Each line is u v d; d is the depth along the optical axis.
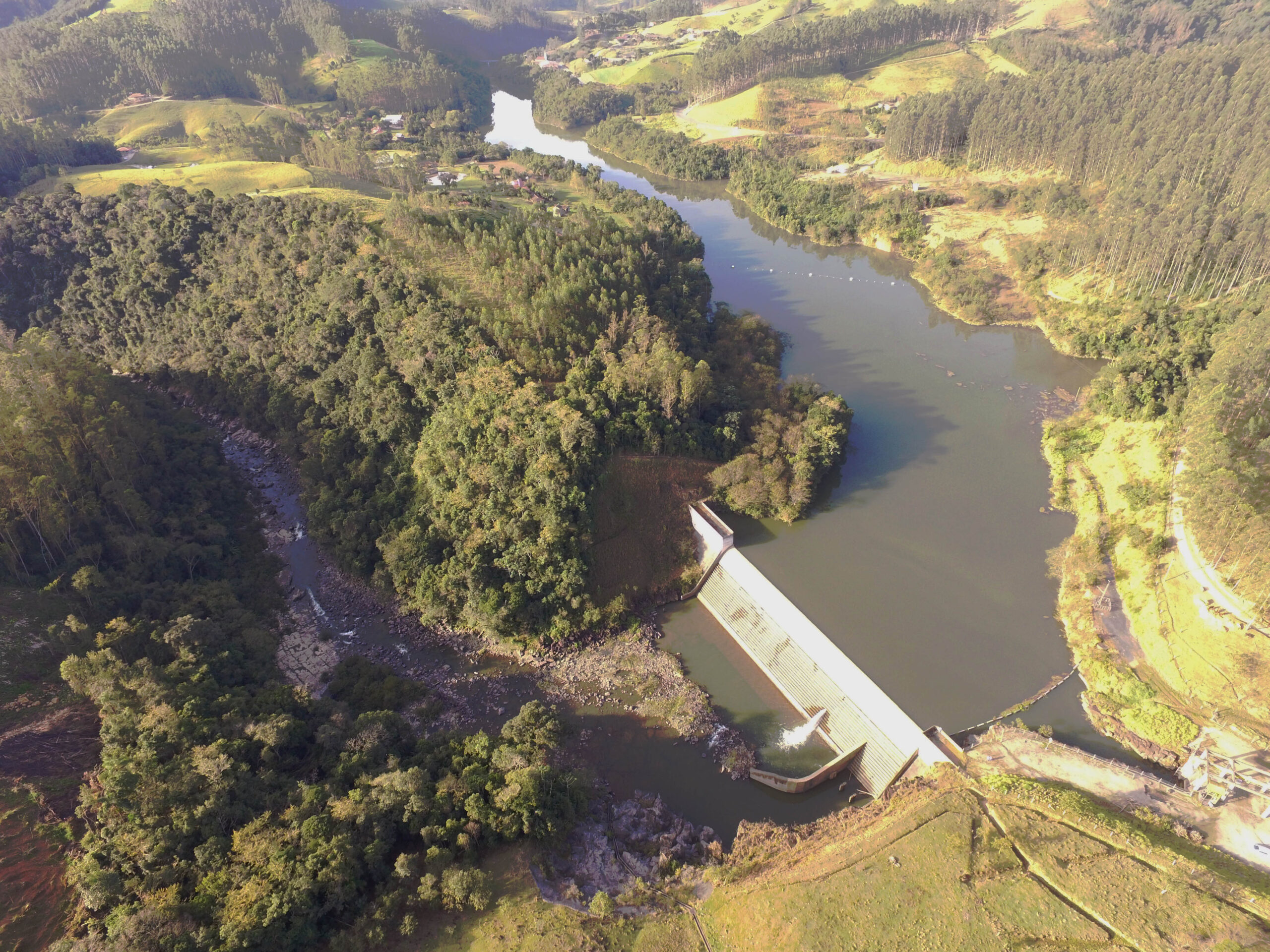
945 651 97.12
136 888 64.69
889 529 118.81
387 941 65.75
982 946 63.50
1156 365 131.00
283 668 103.69
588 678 101.38
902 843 73.12
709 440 126.31
